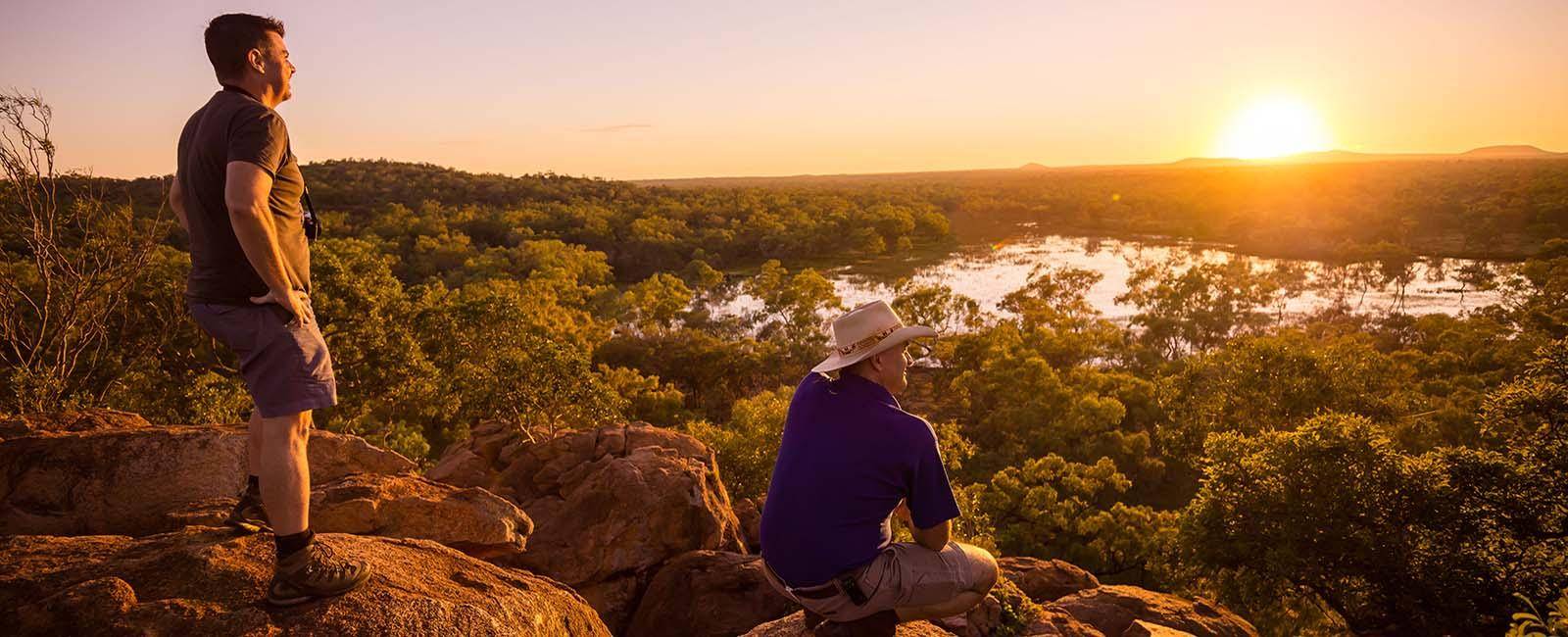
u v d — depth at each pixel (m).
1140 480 49.47
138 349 24.94
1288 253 182.50
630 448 11.83
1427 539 20.00
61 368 10.93
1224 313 102.12
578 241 176.75
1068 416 53.12
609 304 111.06
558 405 28.31
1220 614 8.55
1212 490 22.95
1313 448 21.22
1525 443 21.39
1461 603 18.56
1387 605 20.61
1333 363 46.56
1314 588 21.14
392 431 37.03
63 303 10.94
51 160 10.71
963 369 73.88
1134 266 165.62
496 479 12.11
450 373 35.09
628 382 61.56
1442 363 68.31
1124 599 8.44
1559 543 17.98
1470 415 39.66
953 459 41.59
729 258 183.88
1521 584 18.22
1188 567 25.12
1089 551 30.81
